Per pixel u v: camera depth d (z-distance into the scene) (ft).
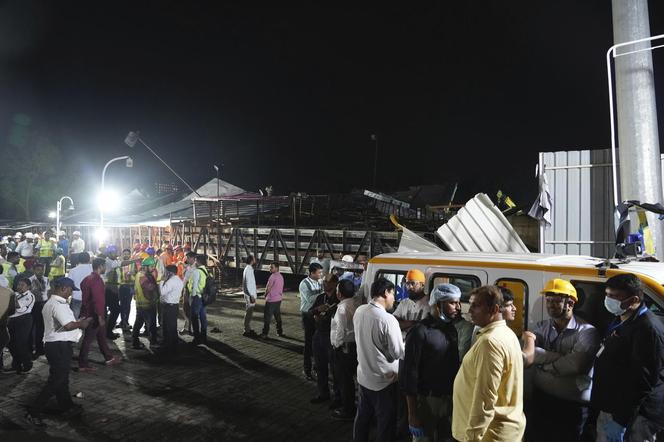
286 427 17.10
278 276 31.35
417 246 22.44
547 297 11.31
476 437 8.05
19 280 23.15
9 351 25.58
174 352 27.14
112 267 30.94
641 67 19.47
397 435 15.43
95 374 22.98
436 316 11.60
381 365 12.96
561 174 24.32
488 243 21.85
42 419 17.42
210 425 17.20
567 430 10.82
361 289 17.11
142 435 16.31
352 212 63.98
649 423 9.66
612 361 9.87
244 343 29.68
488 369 8.20
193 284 29.30
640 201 19.25
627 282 10.02
